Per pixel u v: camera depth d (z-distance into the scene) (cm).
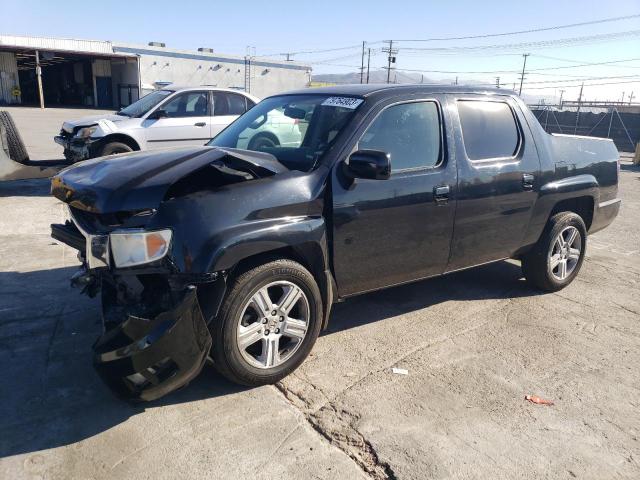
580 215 549
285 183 338
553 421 318
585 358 396
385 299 496
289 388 342
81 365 360
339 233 359
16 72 4025
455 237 424
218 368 325
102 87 4275
